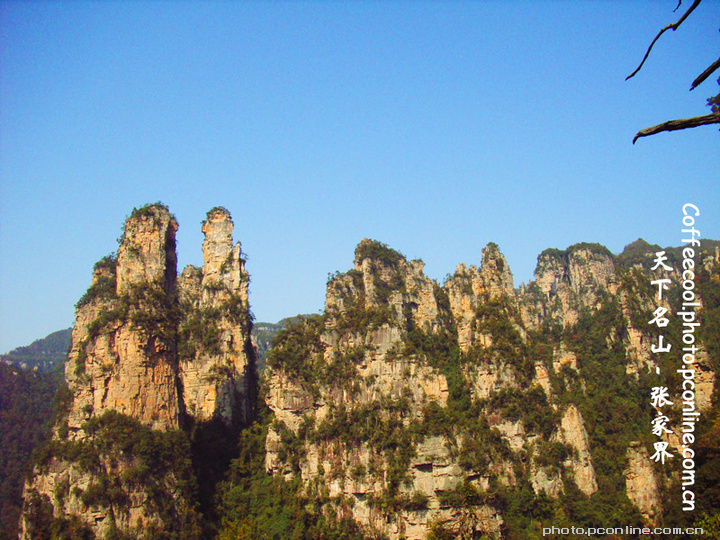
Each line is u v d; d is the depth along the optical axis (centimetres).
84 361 11312
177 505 10775
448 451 11944
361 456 12425
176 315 11900
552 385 14088
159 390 11319
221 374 14750
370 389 13025
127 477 10369
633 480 12700
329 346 14188
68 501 10438
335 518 12294
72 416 11081
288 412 13875
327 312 14675
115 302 11556
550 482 12556
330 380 13562
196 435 13650
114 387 11031
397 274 14900
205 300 15775
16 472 16250
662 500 12306
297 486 13088
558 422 13262
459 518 11488
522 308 16200
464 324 14512
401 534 11581
